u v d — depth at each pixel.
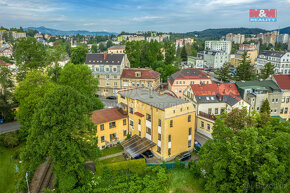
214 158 31.95
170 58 122.50
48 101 34.41
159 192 35.72
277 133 30.69
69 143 32.84
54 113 33.38
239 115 39.75
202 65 165.62
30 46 71.69
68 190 33.97
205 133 56.69
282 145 28.30
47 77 58.88
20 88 51.44
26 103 49.44
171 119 43.47
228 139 35.03
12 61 140.25
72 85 59.91
